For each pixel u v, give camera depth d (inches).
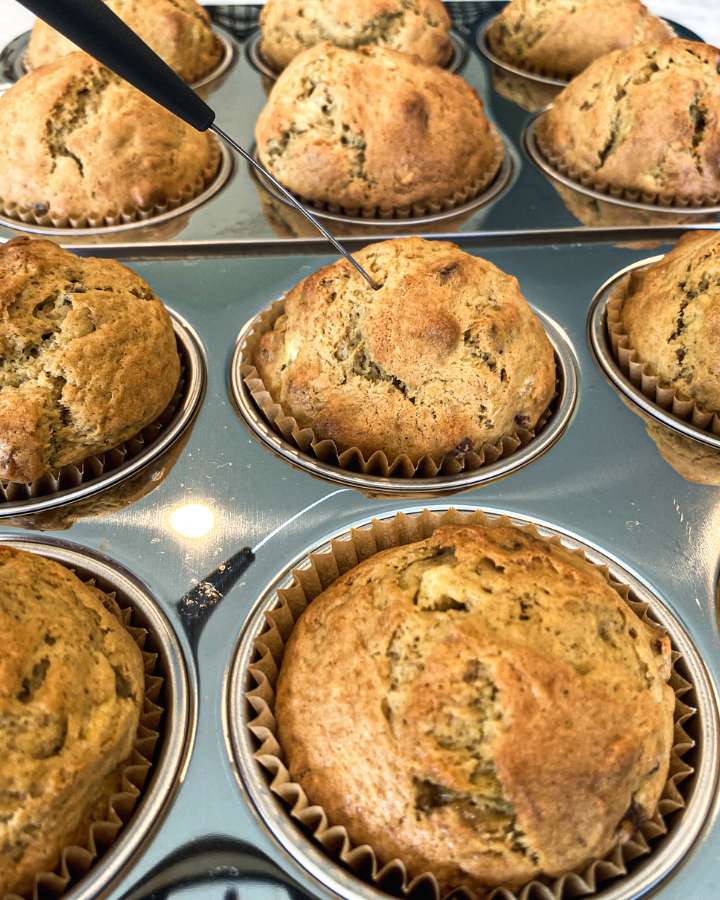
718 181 7.5
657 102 7.4
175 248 6.9
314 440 5.3
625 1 9.4
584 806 3.5
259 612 4.5
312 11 9.2
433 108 7.5
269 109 7.7
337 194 7.4
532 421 5.4
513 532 4.3
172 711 4.1
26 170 7.2
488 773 3.5
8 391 4.9
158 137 7.4
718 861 3.6
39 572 4.1
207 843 3.6
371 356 5.2
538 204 7.7
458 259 5.4
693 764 4.0
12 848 3.4
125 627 4.4
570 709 3.6
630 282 6.3
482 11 11.0
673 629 4.4
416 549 4.3
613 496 5.1
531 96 9.3
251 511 5.0
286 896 3.5
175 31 8.9
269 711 4.0
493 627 3.8
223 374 5.8
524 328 5.4
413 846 3.5
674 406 5.6
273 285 6.5
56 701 3.6
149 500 5.0
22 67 9.6
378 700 3.7
